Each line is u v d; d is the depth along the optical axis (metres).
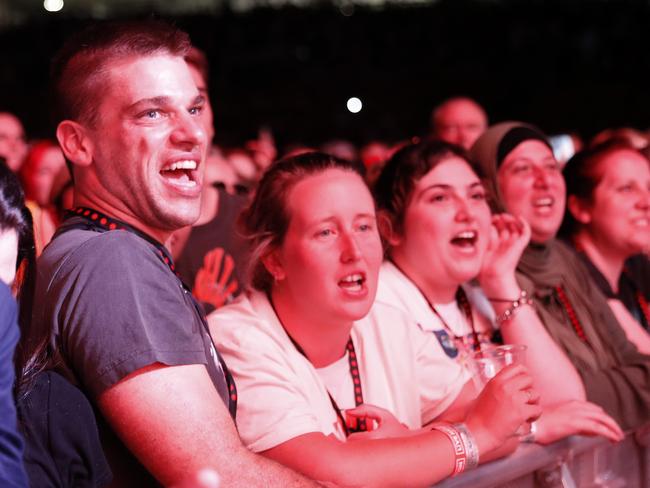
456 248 2.15
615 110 14.03
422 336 2.02
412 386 1.91
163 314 1.35
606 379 2.32
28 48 14.77
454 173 2.16
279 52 14.81
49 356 1.34
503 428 1.69
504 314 2.26
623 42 14.27
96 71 1.46
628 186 2.78
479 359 1.83
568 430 1.95
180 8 15.64
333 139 14.40
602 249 2.86
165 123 1.47
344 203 1.75
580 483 2.03
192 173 1.52
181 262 2.96
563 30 14.56
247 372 1.69
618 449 2.15
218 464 1.31
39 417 1.27
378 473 1.58
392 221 2.18
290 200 1.77
